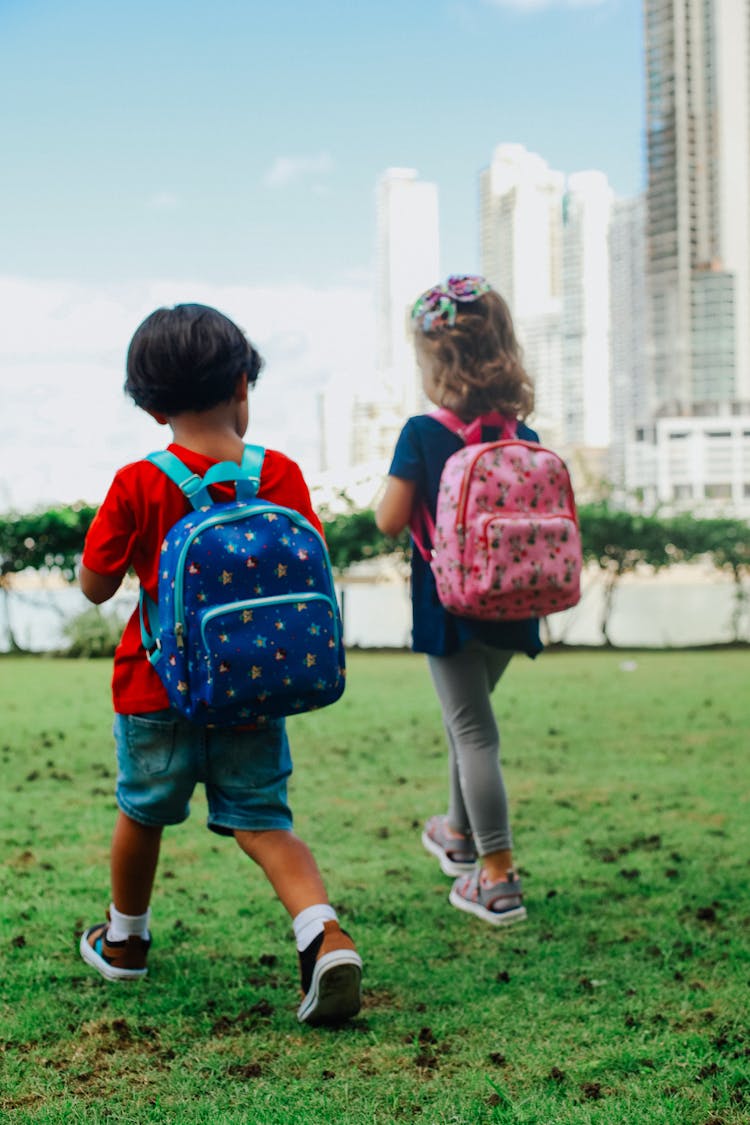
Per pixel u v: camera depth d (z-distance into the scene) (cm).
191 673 228
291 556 233
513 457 312
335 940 239
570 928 314
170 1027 246
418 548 335
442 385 332
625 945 299
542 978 275
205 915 323
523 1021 249
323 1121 201
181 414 251
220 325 251
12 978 274
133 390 252
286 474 257
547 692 829
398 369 15000
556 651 1270
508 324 335
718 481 14488
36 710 741
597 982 271
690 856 386
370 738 627
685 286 15488
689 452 14500
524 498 311
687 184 15312
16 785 500
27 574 1423
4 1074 223
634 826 429
